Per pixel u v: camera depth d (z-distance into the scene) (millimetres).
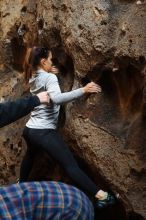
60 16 3990
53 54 4195
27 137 3807
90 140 3699
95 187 3576
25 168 4035
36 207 2146
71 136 3887
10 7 5062
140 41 3346
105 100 3760
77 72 3814
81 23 3727
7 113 2500
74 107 3857
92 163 3713
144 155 3412
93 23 3658
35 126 3740
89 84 3621
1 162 4863
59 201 2174
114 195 3607
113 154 3553
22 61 4969
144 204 3400
